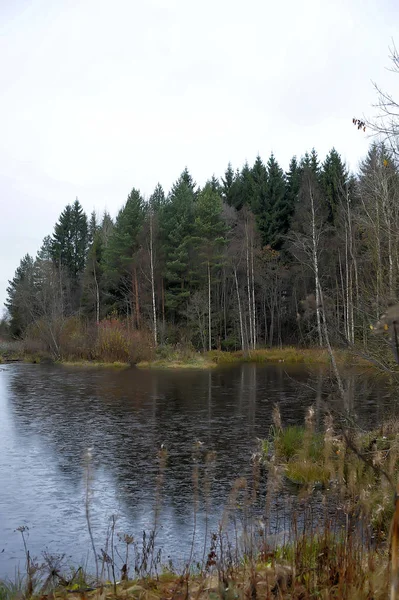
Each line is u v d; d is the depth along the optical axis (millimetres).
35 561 7418
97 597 4488
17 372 36594
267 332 53688
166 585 4828
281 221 54969
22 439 15445
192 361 40719
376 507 5289
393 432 9117
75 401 22625
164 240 51969
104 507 9945
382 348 9586
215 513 9328
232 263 48781
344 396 7539
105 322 46312
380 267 11352
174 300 48625
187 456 13344
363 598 3508
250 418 18141
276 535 5496
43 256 77688
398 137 10047
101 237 70000
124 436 15680
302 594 3855
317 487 9961
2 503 10203
